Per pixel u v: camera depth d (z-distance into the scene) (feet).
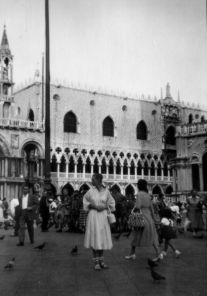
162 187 251.80
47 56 96.48
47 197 87.20
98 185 39.17
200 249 53.57
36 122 197.47
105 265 39.24
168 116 259.60
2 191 184.24
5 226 95.71
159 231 54.39
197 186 159.33
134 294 28.71
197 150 151.43
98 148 230.07
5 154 187.11
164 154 255.50
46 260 44.16
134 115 248.32
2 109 195.62
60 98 219.82
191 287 30.89
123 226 82.28
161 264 41.37
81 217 80.89
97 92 234.38
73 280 33.50
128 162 240.73
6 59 200.44
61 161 218.59
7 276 35.32
